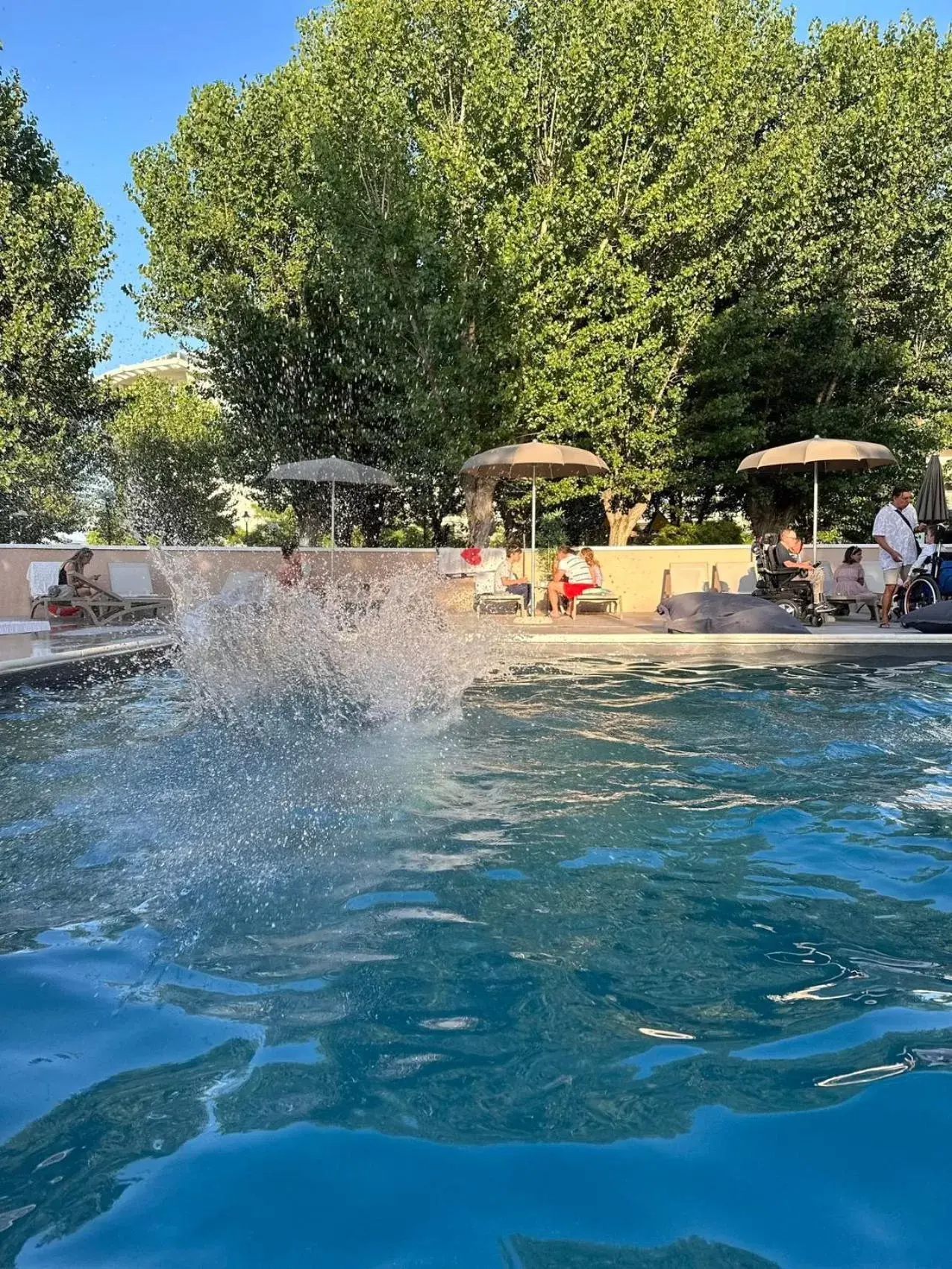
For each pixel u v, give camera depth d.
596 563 14.11
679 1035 2.10
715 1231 1.44
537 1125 1.75
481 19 15.97
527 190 16.39
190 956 2.57
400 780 4.51
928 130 19.66
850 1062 1.96
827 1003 2.26
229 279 18.64
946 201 19.62
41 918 2.85
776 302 18.97
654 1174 1.58
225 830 3.72
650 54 16.23
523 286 15.85
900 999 2.27
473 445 16.52
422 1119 1.77
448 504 21.78
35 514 22.67
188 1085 1.91
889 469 20.50
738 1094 1.84
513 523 21.45
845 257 19.14
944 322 20.03
